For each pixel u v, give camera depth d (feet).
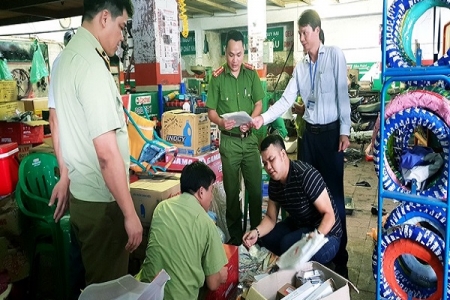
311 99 9.09
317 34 8.68
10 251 7.69
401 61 5.28
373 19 35.04
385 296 5.80
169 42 12.80
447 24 7.07
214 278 6.22
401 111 5.26
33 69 25.62
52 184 8.32
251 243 7.75
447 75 4.99
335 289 6.09
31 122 11.75
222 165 10.09
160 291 4.72
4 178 7.91
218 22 42.75
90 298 4.65
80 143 5.32
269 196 7.97
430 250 5.35
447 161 5.03
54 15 16.40
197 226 5.98
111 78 5.32
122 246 5.89
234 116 8.70
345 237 8.84
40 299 7.87
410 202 5.49
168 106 12.36
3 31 28.58
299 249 6.55
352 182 16.89
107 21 5.32
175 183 8.41
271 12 39.58
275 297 6.25
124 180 5.18
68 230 7.44
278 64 40.52
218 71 10.11
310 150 9.27
